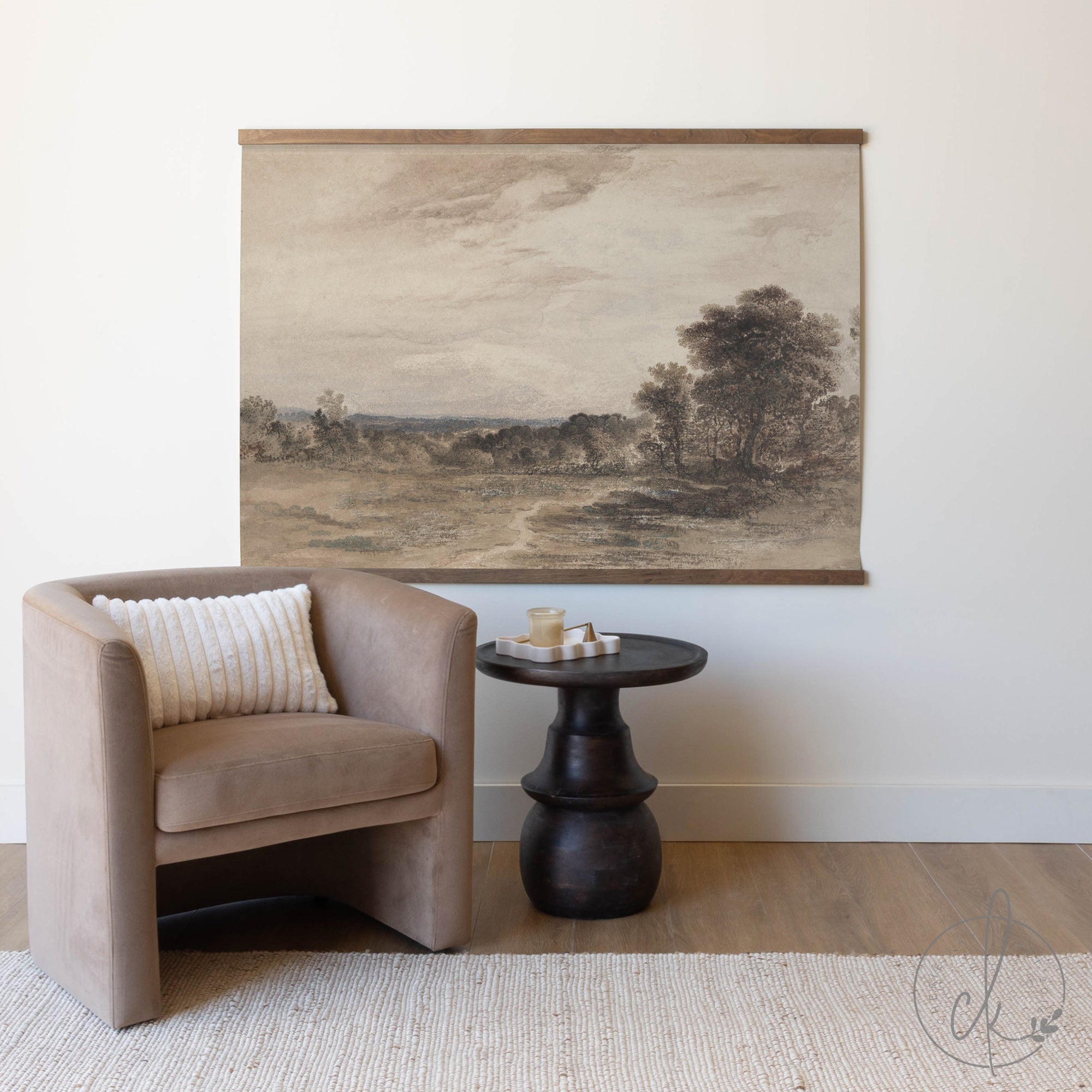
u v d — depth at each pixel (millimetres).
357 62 2754
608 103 2754
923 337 2752
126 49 2744
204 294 2771
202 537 2805
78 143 2750
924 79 2725
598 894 2234
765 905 2350
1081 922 2252
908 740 2811
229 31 2750
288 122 2760
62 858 1898
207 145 2758
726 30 2738
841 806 2803
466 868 2084
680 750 2824
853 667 2799
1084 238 2736
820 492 2770
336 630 2352
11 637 2793
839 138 2709
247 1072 1673
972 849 2738
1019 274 2738
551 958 2066
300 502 2775
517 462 2773
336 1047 1747
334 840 2281
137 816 1758
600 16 2742
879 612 2791
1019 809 2789
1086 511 2768
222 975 2006
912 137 2732
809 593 2791
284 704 2254
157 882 2152
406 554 2785
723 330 2754
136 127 2752
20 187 2748
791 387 2756
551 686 2137
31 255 2758
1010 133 2727
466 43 2752
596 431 2766
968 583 2781
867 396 2764
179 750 1863
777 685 2807
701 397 2760
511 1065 1690
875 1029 1796
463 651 2049
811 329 2744
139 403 2783
